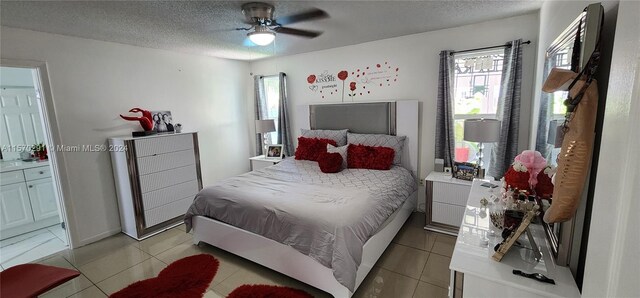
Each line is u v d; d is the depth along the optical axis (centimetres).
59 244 320
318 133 419
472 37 315
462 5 254
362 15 272
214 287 232
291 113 480
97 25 272
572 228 120
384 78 381
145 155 332
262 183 291
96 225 328
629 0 63
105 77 332
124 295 225
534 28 282
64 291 233
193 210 287
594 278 73
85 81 315
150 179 338
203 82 448
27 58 274
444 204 308
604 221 69
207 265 263
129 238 332
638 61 56
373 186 272
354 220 208
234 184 290
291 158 420
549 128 181
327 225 200
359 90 404
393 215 283
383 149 346
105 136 334
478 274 125
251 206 242
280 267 232
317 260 199
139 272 259
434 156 358
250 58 480
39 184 359
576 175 112
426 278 235
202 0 221
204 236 287
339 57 414
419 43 350
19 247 315
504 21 296
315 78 443
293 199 237
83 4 220
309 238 205
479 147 304
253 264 263
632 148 57
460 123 341
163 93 395
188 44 364
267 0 229
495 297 124
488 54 312
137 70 364
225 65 480
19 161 366
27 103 377
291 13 260
